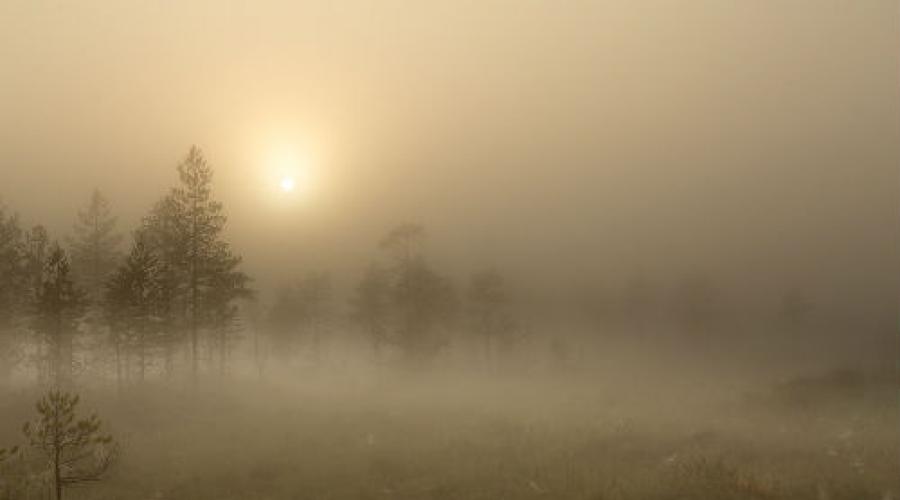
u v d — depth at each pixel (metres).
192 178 35.91
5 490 16.05
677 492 15.13
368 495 16.22
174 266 36.50
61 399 13.64
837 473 16.86
